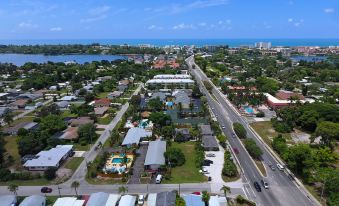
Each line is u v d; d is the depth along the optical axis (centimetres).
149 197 8469
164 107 18400
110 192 9188
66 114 17638
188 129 14400
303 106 15900
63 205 8069
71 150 12206
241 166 10869
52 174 10119
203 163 10894
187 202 8075
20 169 10788
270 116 17012
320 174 9100
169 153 11000
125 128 14562
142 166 10894
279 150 11825
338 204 7831
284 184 9625
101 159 10975
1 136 12406
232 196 8881
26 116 17450
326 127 12725
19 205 8044
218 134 13425
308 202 8594
